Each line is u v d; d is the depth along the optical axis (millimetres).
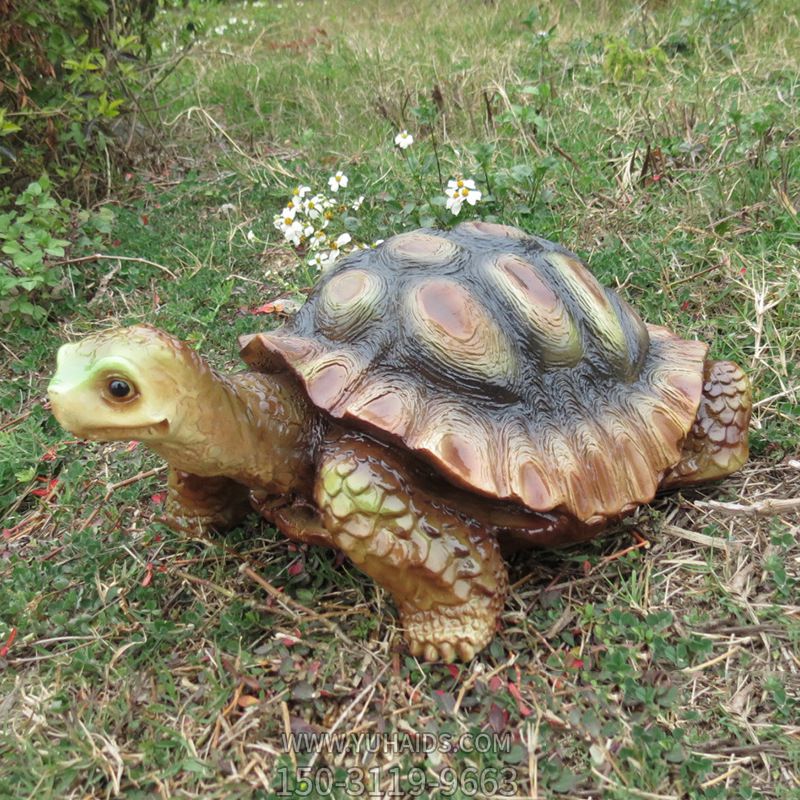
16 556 2273
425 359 1785
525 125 4383
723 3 5504
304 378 1790
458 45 6070
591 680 1756
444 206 3547
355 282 1921
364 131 4922
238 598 2023
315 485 1800
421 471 1820
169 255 3779
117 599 2107
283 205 4207
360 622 1942
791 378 2631
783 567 1991
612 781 1572
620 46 5008
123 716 1771
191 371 1702
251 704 1781
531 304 1901
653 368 2154
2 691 1884
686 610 1953
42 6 3871
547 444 1817
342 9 8422
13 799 1601
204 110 5055
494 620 1857
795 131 3984
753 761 1626
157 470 2537
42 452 2711
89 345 1680
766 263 3057
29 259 3229
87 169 4305
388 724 1737
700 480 2223
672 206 3635
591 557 2066
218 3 5660
